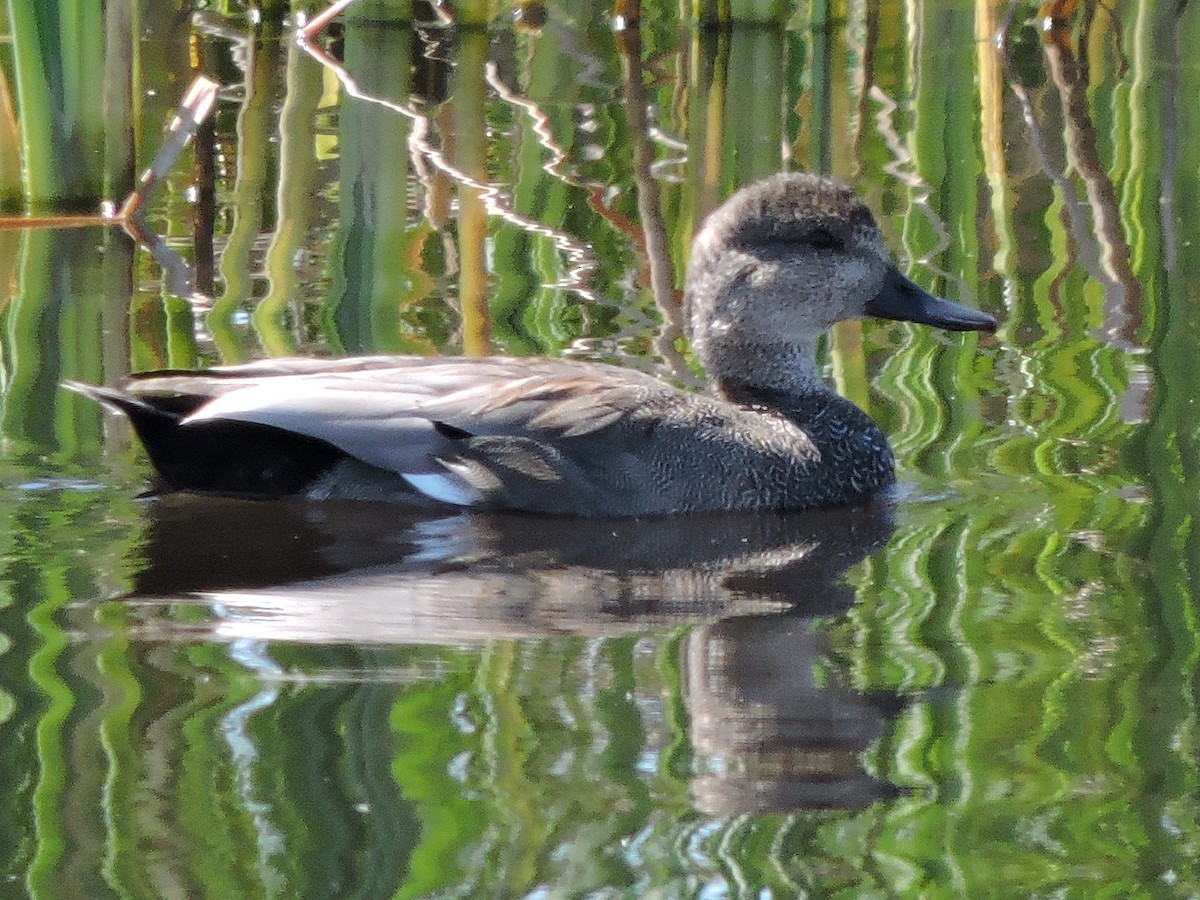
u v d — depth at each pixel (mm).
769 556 10461
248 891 6469
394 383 11547
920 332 14352
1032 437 12148
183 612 9234
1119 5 23219
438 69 20719
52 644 8727
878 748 7570
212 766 7398
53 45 15789
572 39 21797
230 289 14523
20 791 7148
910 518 10977
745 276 12398
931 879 6535
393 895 6438
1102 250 15711
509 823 6934
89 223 16031
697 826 6895
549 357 13234
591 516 11320
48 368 12914
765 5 21953
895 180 17359
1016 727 7789
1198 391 12766
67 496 11117
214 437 11320
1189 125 19047
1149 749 7547
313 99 19375
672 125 19078
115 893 6430
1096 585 9562
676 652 8695
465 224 15016
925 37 22422
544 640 8875
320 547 10461
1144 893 6453
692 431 11617
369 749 7523
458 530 10953
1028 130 18953
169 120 18484
